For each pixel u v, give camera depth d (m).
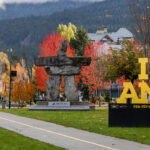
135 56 40.94
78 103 43.97
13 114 35.41
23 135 18.97
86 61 44.12
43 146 15.20
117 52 42.19
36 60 45.16
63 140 17.73
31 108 43.41
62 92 71.94
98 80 61.97
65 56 44.31
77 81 68.88
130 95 23.95
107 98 72.25
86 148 15.40
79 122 27.00
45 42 70.69
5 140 16.45
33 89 59.06
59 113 37.22
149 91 23.91
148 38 38.56
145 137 18.97
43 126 24.19
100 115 34.56
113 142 17.33
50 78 45.09
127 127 23.56
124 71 41.44
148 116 23.59
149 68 38.28
